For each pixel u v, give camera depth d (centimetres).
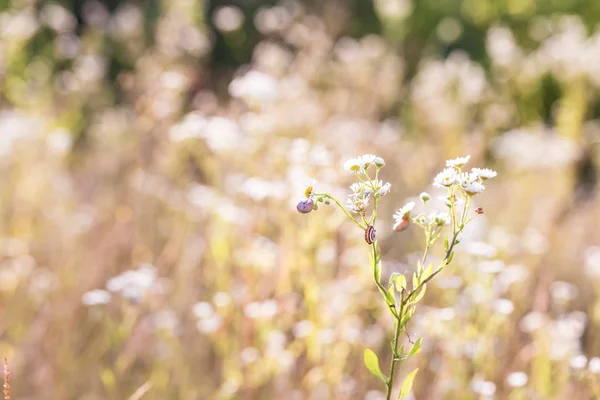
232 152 201
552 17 511
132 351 166
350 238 174
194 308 165
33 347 174
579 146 299
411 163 280
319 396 162
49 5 381
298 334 162
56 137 247
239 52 412
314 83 314
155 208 226
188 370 167
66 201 238
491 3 525
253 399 161
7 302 183
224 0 441
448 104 315
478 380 152
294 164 179
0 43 288
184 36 289
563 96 379
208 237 184
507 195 275
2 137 237
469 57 507
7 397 130
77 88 293
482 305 158
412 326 172
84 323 182
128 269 199
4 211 221
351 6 469
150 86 262
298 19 369
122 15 324
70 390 170
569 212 258
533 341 164
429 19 519
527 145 288
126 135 290
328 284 168
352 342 161
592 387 150
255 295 166
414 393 162
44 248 212
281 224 173
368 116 310
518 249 208
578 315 177
